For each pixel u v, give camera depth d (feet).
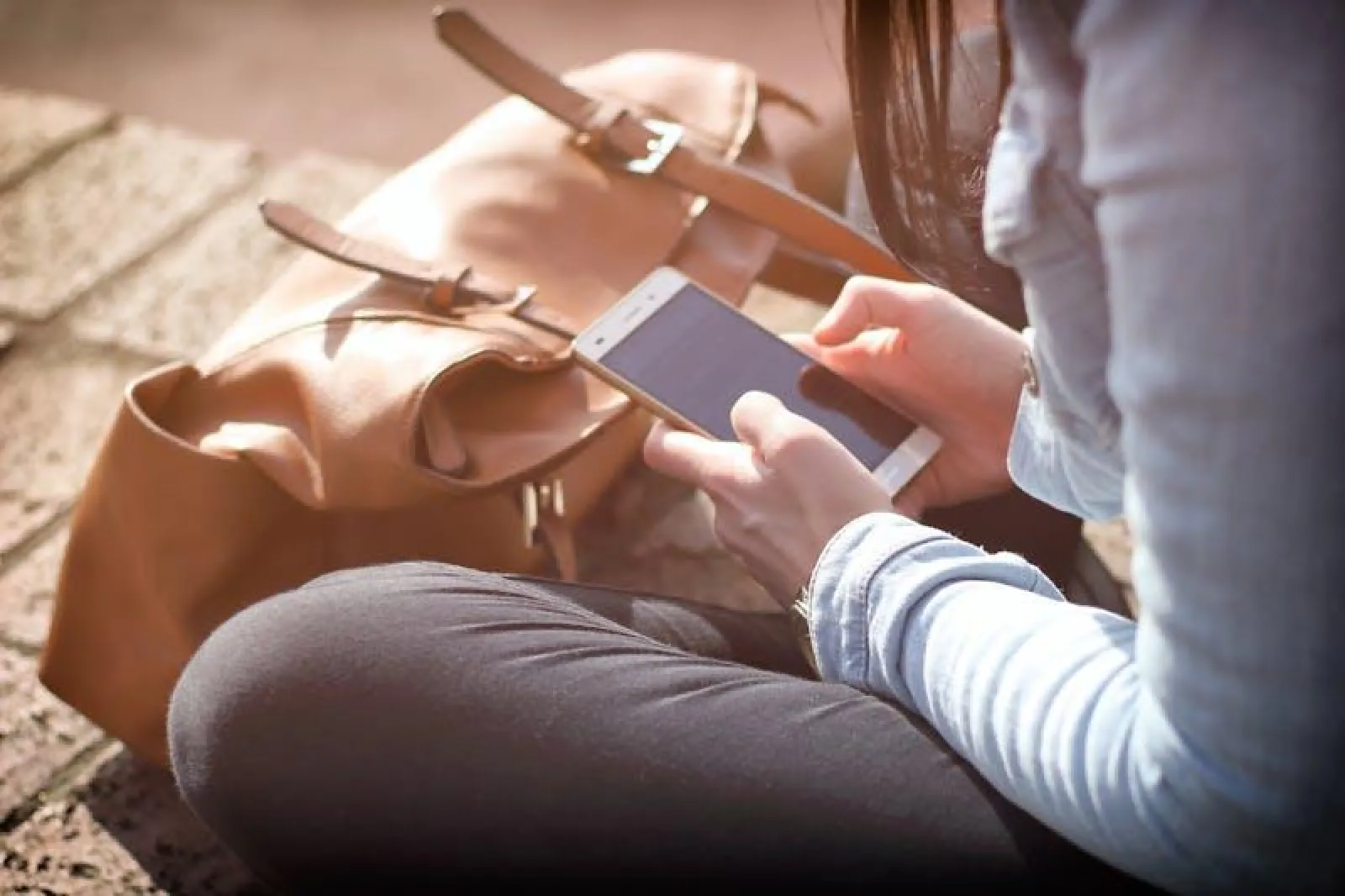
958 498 4.52
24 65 10.68
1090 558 4.84
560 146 5.50
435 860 3.20
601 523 6.07
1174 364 2.22
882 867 2.99
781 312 7.30
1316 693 2.28
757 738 3.10
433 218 5.21
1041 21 2.47
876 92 3.32
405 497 4.54
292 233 4.97
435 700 3.21
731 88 5.84
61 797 5.18
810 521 3.71
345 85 10.44
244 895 4.89
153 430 4.63
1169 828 2.52
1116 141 2.21
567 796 3.12
